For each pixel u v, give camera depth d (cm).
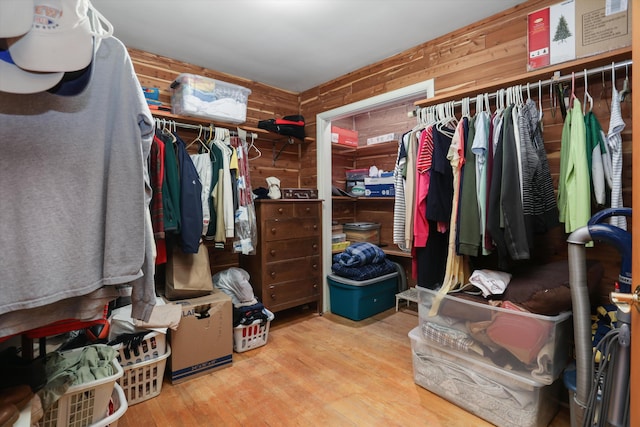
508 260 179
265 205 271
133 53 248
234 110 257
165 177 201
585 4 158
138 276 83
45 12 65
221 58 267
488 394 158
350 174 392
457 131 178
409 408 170
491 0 190
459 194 176
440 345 176
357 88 290
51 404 107
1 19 60
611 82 162
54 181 72
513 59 196
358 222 402
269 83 324
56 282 72
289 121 307
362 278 300
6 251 67
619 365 94
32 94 69
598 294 168
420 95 253
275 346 245
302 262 297
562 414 162
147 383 178
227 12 200
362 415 165
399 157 208
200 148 262
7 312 67
